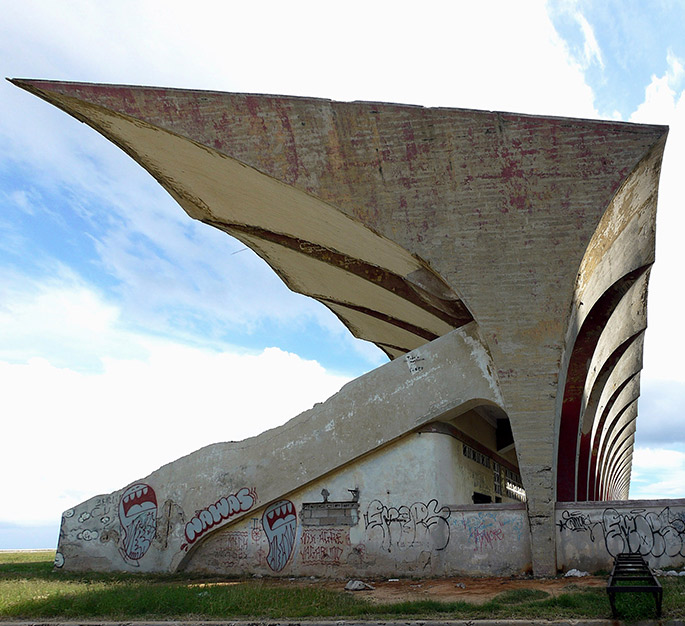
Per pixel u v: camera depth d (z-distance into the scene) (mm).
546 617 8680
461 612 9375
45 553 30516
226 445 16438
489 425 21125
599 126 14445
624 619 8148
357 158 15469
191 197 18656
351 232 16500
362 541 15016
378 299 20922
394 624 8547
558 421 14891
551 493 13719
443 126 15047
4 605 10078
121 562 16250
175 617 9367
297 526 15531
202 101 15625
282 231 18797
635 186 14969
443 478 15234
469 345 15305
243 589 11820
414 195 15391
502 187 14984
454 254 15219
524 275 14805
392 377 15680
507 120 14805
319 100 15344
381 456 15508
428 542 14562
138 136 16469
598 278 16578
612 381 26828
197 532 15953
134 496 16641
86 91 15625
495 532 14219
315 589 12016
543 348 14484
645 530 13102
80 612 9750
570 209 14641
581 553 13375
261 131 15609
